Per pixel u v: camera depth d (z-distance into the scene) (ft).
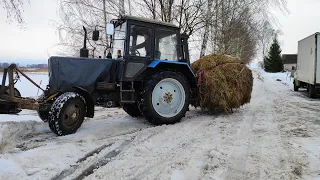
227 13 35.14
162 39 17.56
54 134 14.23
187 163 9.97
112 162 10.25
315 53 34.45
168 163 10.03
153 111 16.47
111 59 16.08
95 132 14.83
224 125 16.44
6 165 9.69
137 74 16.47
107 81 15.88
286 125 16.49
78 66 14.98
